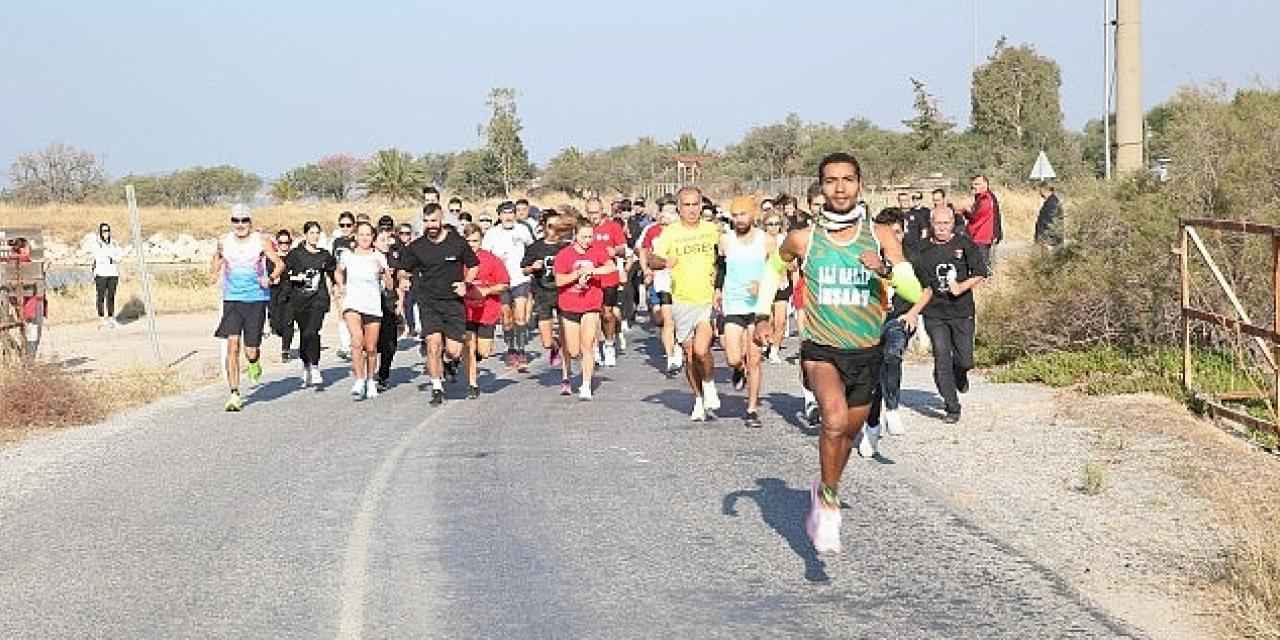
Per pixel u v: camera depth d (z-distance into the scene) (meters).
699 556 9.37
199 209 80.56
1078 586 8.41
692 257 15.18
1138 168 20.81
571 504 11.08
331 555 9.55
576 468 12.67
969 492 11.13
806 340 8.77
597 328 17.91
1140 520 10.01
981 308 20.77
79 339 29.23
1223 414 13.65
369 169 86.50
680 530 10.12
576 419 15.89
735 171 85.44
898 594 8.34
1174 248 15.81
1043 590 8.34
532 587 8.66
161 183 90.06
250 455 13.82
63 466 13.52
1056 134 71.94
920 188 45.12
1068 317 19.12
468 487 11.84
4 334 20.45
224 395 19.16
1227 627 7.57
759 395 17.25
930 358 21.08
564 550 9.58
